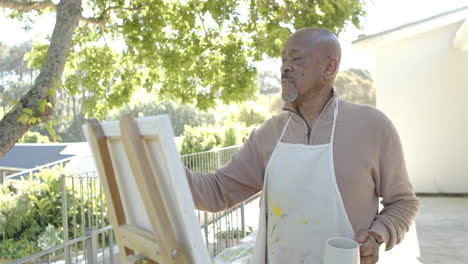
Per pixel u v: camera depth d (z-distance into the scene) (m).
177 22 6.73
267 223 1.45
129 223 1.17
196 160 6.42
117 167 1.14
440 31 6.97
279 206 1.37
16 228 6.60
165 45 6.76
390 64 7.31
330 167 1.28
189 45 6.61
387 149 1.27
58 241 6.09
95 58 7.08
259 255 1.45
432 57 7.06
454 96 6.96
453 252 4.13
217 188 1.51
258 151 1.51
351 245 1.00
